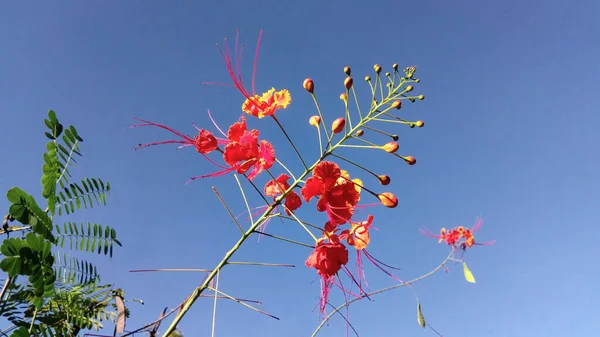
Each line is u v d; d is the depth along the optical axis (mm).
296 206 327
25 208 237
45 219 248
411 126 339
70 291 348
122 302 270
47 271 240
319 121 340
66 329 330
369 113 349
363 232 341
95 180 348
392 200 325
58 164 295
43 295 243
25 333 237
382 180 327
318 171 322
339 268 317
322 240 319
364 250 347
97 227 344
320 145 332
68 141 319
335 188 329
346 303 323
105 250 349
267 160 323
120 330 256
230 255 271
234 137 339
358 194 339
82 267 355
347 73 354
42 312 332
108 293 375
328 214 328
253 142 332
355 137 333
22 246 225
